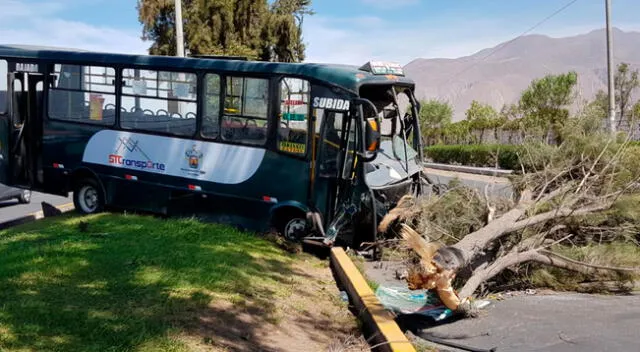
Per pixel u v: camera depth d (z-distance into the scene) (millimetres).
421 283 6473
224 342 5395
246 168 11000
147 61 12031
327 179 10227
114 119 12484
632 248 8391
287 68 10562
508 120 36062
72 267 7023
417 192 11664
